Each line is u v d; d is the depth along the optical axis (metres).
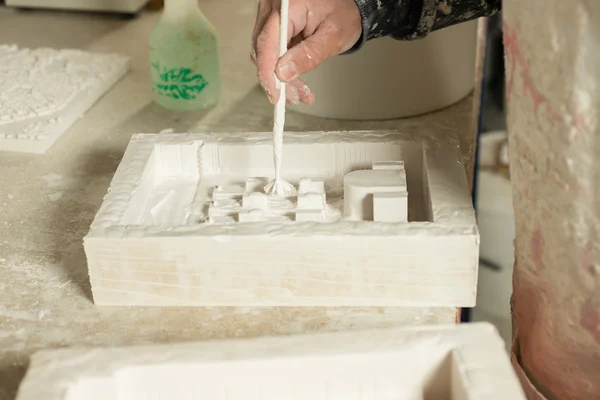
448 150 0.96
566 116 0.72
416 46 1.21
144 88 1.39
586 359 0.83
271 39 0.90
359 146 0.99
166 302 0.84
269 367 0.66
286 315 0.83
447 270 0.80
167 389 0.66
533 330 0.88
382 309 0.83
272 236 0.79
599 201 0.73
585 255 0.76
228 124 1.27
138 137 1.01
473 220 0.82
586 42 0.68
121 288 0.83
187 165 1.01
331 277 0.81
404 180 0.91
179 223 0.92
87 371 0.65
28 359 0.78
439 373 0.68
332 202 0.95
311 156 1.00
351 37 0.94
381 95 1.24
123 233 0.81
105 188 1.10
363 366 0.67
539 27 0.72
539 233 0.81
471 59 1.32
